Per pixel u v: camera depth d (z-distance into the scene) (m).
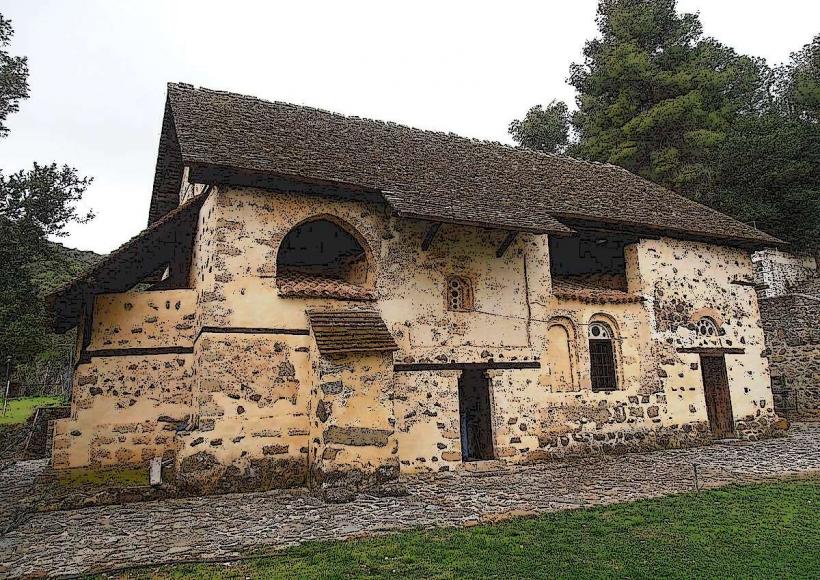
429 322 11.43
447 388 11.31
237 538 6.45
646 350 14.07
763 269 25.11
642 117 26.38
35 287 18.25
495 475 10.57
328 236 13.07
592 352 13.65
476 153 15.73
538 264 12.98
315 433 9.52
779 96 34.66
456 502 8.20
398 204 10.21
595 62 30.17
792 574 5.02
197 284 11.20
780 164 25.06
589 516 7.07
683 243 15.32
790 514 7.03
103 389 10.74
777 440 14.62
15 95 18.92
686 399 14.34
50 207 17.73
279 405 9.90
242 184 10.29
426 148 14.60
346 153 12.19
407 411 10.84
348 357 9.42
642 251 14.57
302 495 8.90
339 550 5.80
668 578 4.96
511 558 5.50
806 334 19.55
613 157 27.11
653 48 28.58
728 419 15.04
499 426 11.65
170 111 12.16
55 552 6.12
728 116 27.44
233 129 11.34
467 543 5.98
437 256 11.80
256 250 10.23
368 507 7.95
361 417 9.33
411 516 7.35
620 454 13.00
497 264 12.44
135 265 11.49
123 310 11.02
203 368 9.49
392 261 11.35
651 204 16.08
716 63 29.81
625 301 14.00
